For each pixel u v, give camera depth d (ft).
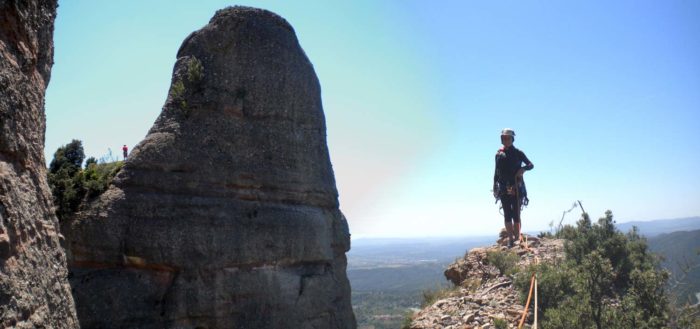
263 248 34.01
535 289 39.73
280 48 39.17
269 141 36.99
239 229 33.32
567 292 39.75
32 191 18.89
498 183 59.36
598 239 47.14
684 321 30.81
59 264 20.56
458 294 52.01
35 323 17.11
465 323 40.70
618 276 43.34
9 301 15.53
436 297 55.26
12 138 17.47
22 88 18.63
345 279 41.06
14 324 15.67
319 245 37.42
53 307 19.03
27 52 19.36
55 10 22.68
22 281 16.60
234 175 34.63
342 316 38.29
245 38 37.73
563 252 54.60
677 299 32.42
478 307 43.73
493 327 38.65
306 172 38.63
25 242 17.48
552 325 33.58
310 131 40.01
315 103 41.01
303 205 38.01
